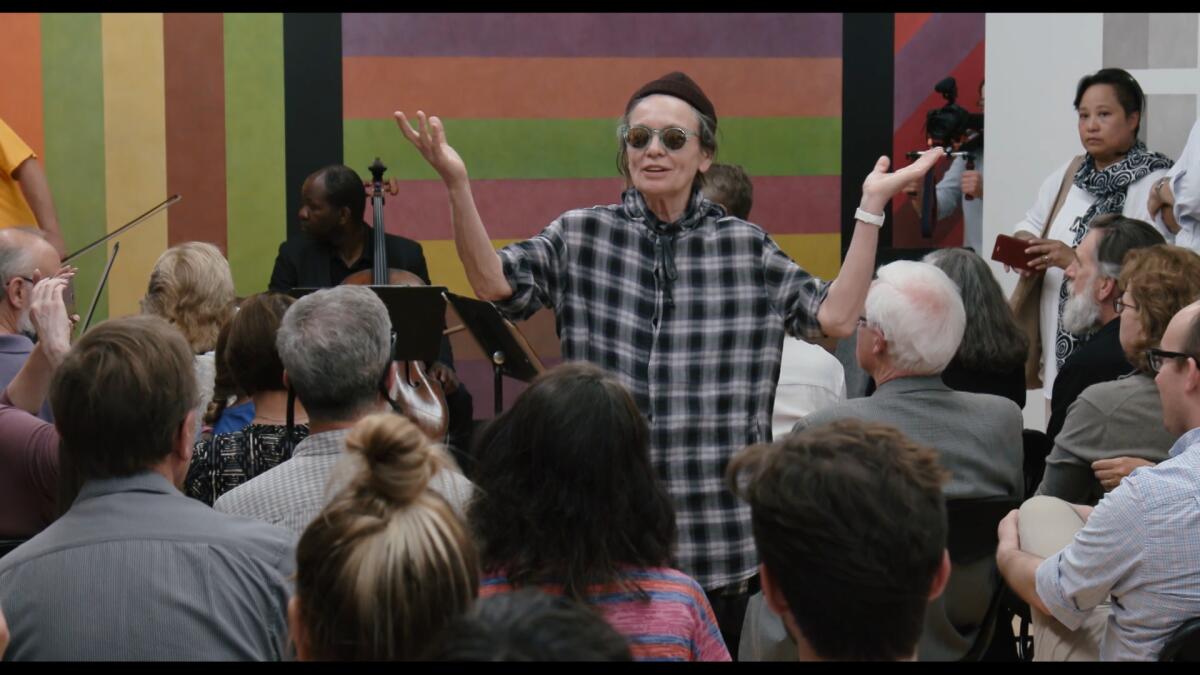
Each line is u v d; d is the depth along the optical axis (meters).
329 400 2.61
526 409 2.12
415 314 3.89
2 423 3.05
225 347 3.36
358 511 1.67
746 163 7.33
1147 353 3.06
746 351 3.21
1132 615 2.49
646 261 3.22
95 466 2.18
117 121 6.96
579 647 1.20
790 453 1.72
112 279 7.00
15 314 3.76
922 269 3.06
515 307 3.16
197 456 2.94
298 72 7.04
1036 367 5.34
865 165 7.39
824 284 3.15
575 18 7.16
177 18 6.96
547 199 7.24
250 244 7.07
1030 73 6.38
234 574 2.15
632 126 3.18
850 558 1.64
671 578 2.14
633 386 3.18
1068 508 2.86
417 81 7.11
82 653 2.08
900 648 1.68
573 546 2.08
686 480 3.16
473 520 2.12
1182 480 2.43
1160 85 5.98
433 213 7.16
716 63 7.27
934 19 7.33
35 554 2.12
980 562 2.95
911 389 3.02
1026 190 6.43
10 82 6.89
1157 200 5.21
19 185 6.51
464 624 1.21
